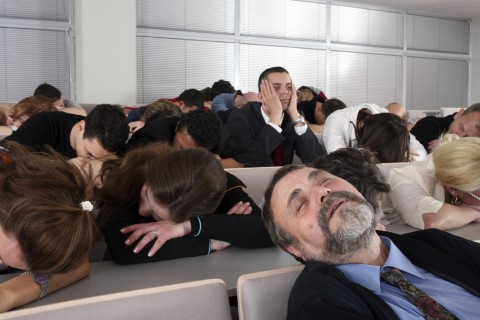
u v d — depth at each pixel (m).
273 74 3.24
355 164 1.45
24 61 6.91
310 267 1.05
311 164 1.50
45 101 3.11
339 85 9.34
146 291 0.88
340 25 9.20
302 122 3.25
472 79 10.91
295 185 1.22
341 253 1.16
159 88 7.80
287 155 3.26
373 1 9.20
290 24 8.71
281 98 3.22
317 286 0.98
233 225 1.51
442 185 1.84
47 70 7.02
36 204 0.94
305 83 8.99
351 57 9.41
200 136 2.39
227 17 8.20
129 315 0.85
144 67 7.66
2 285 1.05
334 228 1.14
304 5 8.80
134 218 1.53
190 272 1.32
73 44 7.08
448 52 10.54
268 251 1.53
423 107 10.38
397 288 1.12
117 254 1.38
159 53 7.75
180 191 1.41
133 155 1.59
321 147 3.38
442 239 1.27
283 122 3.26
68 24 7.02
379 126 2.38
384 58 9.79
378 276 1.11
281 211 1.22
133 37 6.96
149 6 7.60
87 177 1.11
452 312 1.09
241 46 8.36
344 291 0.99
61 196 1.00
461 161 1.70
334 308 0.94
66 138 2.36
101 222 1.47
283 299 1.00
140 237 1.42
